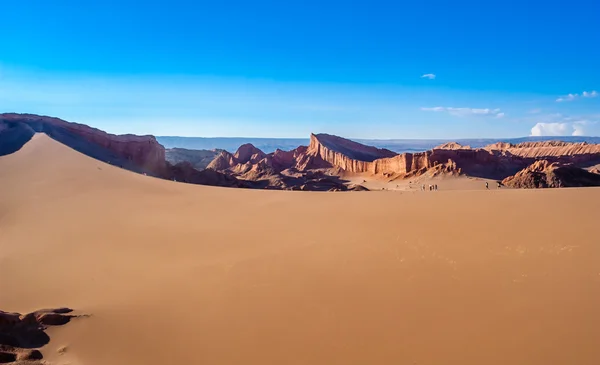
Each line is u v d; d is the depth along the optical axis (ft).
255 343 39.88
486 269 55.83
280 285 53.88
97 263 69.67
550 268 54.90
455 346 37.70
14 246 83.15
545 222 80.18
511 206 97.14
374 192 135.44
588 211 88.28
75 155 211.20
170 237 85.30
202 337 41.24
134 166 348.38
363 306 46.52
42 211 115.24
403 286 51.49
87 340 40.57
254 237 82.12
